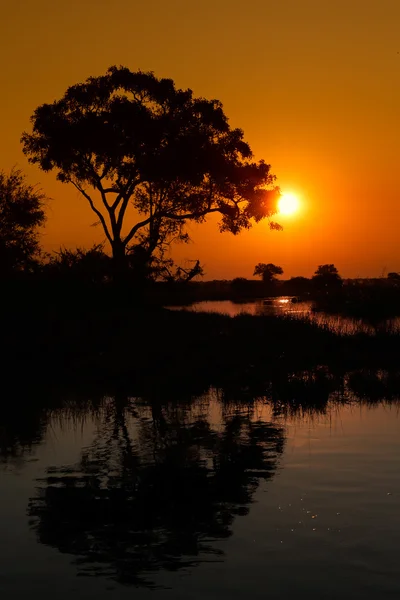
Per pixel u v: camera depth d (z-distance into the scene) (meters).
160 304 38.03
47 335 26.08
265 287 91.88
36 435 13.47
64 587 7.07
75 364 22.36
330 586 6.97
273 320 30.38
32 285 30.61
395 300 39.47
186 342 25.86
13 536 8.40
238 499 9.53
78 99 44.25
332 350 25.02
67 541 8.20
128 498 9.67
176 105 44.91
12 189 38.06
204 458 11.64
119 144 43.81
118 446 12.57
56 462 11.53
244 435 13.28
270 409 15.91
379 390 18.02
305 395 17.42
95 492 9.95
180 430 13.80
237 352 24.28
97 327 27.94
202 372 21.11
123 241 43.84
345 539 8.08
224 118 45.53
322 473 10.63
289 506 9.20
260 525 8.56
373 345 25.91
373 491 9.73
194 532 8.37
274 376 20.23
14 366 22.27
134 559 7.68
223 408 16.11
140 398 17.52
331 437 12.99
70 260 33.25
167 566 7.48
